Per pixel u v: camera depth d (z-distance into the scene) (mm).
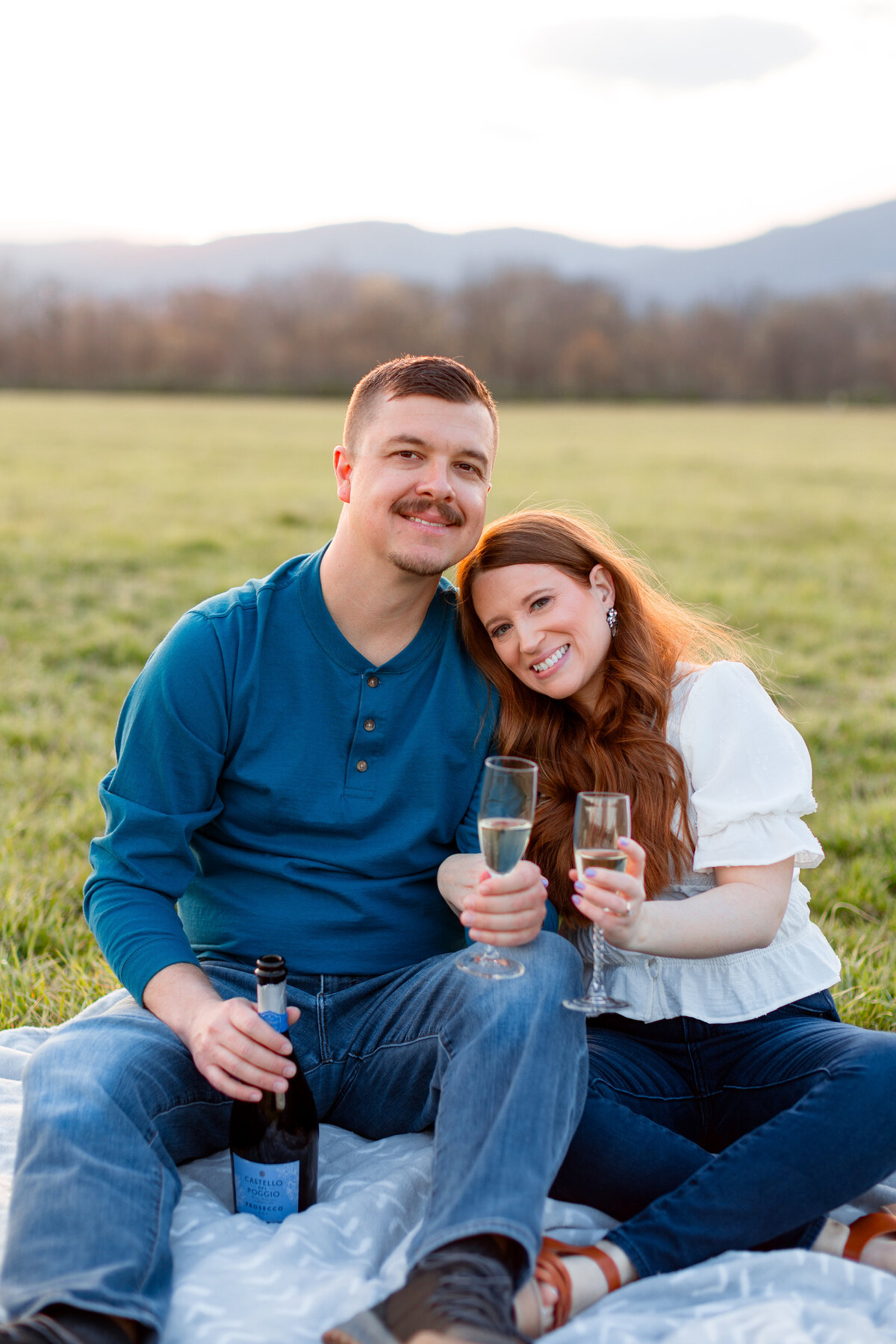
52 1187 1940
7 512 14953
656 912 2398
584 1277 2025
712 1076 2547
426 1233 1958
